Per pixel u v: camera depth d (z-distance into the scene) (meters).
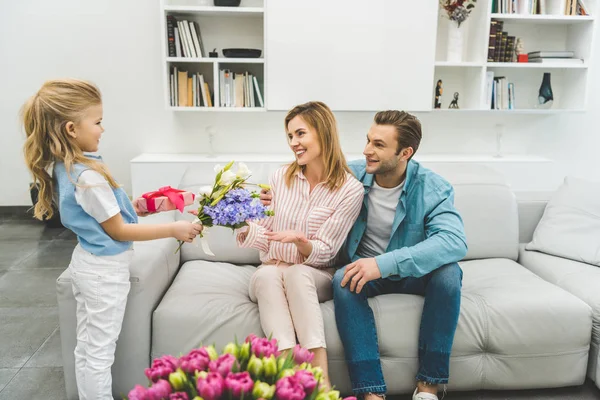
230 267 2.17
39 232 4.12
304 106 1.89
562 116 4.43
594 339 1.85
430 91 3.91
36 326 2.49
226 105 3.95
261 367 0.92
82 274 1.58
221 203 1.51
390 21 3.79
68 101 1.51
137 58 4.12
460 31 3.95
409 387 1.79
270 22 3.75
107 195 1.55
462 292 1.93
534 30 4.20
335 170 1.88
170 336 1.73
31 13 4.04
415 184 1.92
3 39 4.07
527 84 4.30
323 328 1.67
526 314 1.80
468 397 1.89
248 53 3.88
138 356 1.73
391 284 1.91
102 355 1.59
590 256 2.13
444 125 4.38
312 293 1.69
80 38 4.09
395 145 1.80
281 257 1.88
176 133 4.25
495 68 4.25
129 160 4.28
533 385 1.85
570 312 1.81
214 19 4.03
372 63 3.84
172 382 0.89
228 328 1.73
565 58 3.97
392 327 1.76
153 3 4.05
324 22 3.76
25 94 4.18
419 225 1.89
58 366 2.11
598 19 4.25
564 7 3.88
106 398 1.62
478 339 1.78
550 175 4.07
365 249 2.00
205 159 3.92
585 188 2.32
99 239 1.57
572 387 1.96
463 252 1.76
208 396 0.83
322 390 0.96
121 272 1.62
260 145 4.30
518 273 2.09
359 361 1.67
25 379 2.01
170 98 3.92
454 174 2.37
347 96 3.88
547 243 2.27
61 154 1.54
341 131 4.27
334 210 1.87
